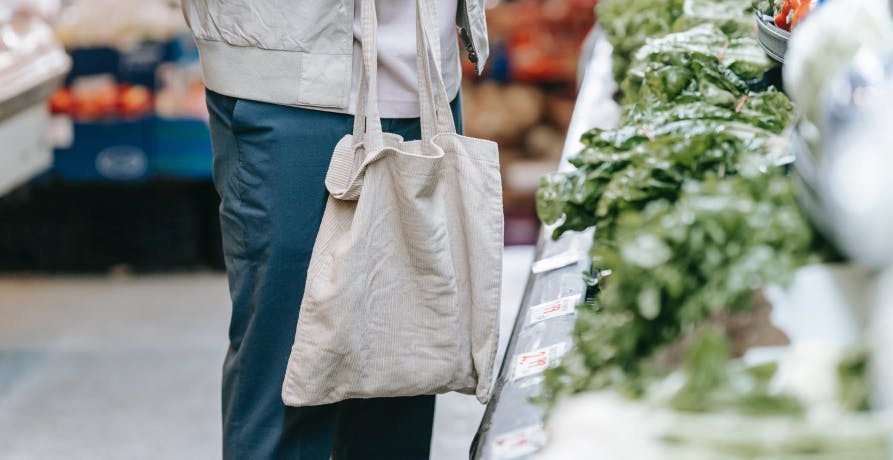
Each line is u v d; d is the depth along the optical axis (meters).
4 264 6.39
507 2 6.88
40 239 6.35
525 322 2.11
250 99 2.40
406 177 2.23
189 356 4.95
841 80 1.29
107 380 4.69
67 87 6.03
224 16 2.38
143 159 6.07
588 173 1.86
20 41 4.92
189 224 6.41
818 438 1.12
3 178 4.60
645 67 2.79
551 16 6.75
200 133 6.07
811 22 1.44
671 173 1.75
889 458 1.11
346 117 2.43
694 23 3.23
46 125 5.24
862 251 1.25
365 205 2.22
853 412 1.20
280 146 2.40
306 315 2.27
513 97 6.78
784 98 2.17
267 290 2.45
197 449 4.03
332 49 2.38
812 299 1.37
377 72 2.47
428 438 2.69
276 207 2.42
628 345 1.45
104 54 6.02
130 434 4.16
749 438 1.14
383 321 2.31
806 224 1.41
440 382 2.34
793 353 1.27
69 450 4.03
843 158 1.25
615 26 3.56
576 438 1.20
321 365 2.26
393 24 2.47
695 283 1.40
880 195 1.21
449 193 2.33
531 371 1.86
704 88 2.35
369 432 2.66
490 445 1.61
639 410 1.21
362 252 2.24
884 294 1.24
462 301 2.36
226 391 2.54
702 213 1.40
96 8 6.10
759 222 1.40
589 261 2.35
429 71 2.32
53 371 4.80
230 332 2.55
